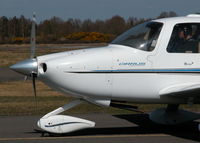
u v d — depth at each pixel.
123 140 14.78
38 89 32.28
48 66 14.36
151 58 14.82
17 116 20.08
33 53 15.48
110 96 14.90
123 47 14.97
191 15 16.27
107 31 130.12
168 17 15.95
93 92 14.70
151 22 15.57
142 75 14.79
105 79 14.60
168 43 14.98
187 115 17.39
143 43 14.94
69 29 138.88
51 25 138.50
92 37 124.69
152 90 14.92
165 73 14.91
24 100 25.56
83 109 22.30
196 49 15.17
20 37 130.38
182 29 15.20
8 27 131.75
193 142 14.59
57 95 28.61
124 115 20.62
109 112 21.62
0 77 42.25
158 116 17.44
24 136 15.38
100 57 14.59
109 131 16.50
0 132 16.16
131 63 14.70
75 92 14.74
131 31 15.63
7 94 29.00
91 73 14.52
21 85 34.97
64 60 14.49
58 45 102.00
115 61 14.63
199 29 15.31
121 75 14.67
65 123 15.09
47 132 15.82
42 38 129.50
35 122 18.39
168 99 15.29
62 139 14.84
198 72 15.09
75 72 14.45
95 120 19.08
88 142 14.38
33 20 15.51
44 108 22.36
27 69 14.45
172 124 17.27
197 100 15.56
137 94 14.91
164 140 14.87
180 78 15.02
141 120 19.17
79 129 15.22
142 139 14.99
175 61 14.96
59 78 14.45
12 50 89.19
